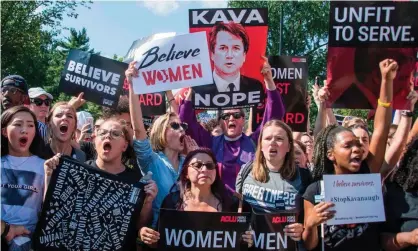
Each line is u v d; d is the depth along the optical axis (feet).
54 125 15.89
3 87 16.67
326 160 13.25
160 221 12.68
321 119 18.51
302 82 20.76
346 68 15.87
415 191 12.57
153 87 16.65
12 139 13.19
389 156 13.78
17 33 76.18
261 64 17.85
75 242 12.76
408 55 15.60
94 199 12.90
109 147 13.42
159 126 16.01
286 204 13.44
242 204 13.42
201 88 17.92
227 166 17.29
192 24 17.92
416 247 12.50
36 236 12.67
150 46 16.75
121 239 12.84
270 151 13.62
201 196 13.24
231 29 17.75
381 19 15.65
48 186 12.80
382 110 13.55
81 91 19.35
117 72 19.30
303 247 13.00
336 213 12.35
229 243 12.62
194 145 17.29
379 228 12.96
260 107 19.84
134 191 12.98
